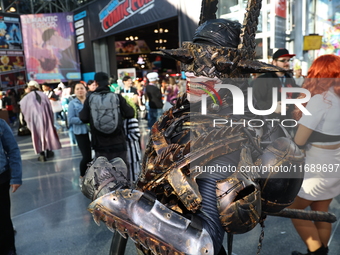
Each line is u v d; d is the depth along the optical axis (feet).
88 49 43.96
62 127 26.94
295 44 17.51
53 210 9.55
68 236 7.91
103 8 37.19
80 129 11.39
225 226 1.72
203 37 2.04
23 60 45.98
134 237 1.63
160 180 1.84
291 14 17.24
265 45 16.28
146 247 1.60
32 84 15.65
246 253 6.64
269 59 16.08
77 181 12.20
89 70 45.11
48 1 47.52
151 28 54.03
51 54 46.44
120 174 2.29
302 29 18.35
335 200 8.85
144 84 34.01
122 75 39.81
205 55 1.94
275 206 2.08
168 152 1.89
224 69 1.95
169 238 1.60
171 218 1.66
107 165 2.32
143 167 2.21
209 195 1.77
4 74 44.70
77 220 8.79
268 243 6.97
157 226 1.64
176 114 2.28
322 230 5.82
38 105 15.20
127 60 68.64
